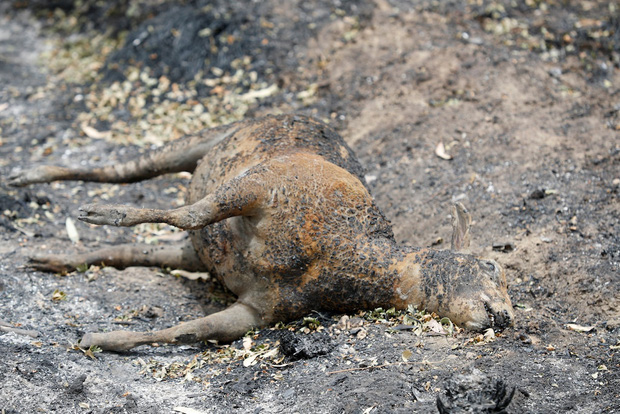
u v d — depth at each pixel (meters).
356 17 12.41
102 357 6.46
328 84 11.41
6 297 7.28
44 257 7.80
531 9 12.07
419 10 12.15
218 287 8.01
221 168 7.30
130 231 9.20
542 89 10.42
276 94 11.55
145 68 12.60
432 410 5.32
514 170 9.08
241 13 12.86
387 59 11.40
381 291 6.51
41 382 5.98
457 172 9.25
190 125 11.17
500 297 6.29
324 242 6.46
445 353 6.02
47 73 13.48
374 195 9.23
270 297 6.71
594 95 10.27
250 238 6.68
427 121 10.19
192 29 12.74
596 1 12.27
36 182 8.15
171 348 6.80
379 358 6.02
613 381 5.72
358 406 5.45
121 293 7.68
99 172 8.31
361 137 10.35
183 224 6.26
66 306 7.32
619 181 8.59
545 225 8.13
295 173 6.62
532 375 5.78
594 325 6.80
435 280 6.39
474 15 11.89
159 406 5.88
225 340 6.80
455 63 10.98
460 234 6.82
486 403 5.07
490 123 9.93
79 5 15.27
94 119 11.77
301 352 6.23
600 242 7.77
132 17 14.13
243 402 5.85
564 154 9.19
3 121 11.77
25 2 15.79
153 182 10.35
